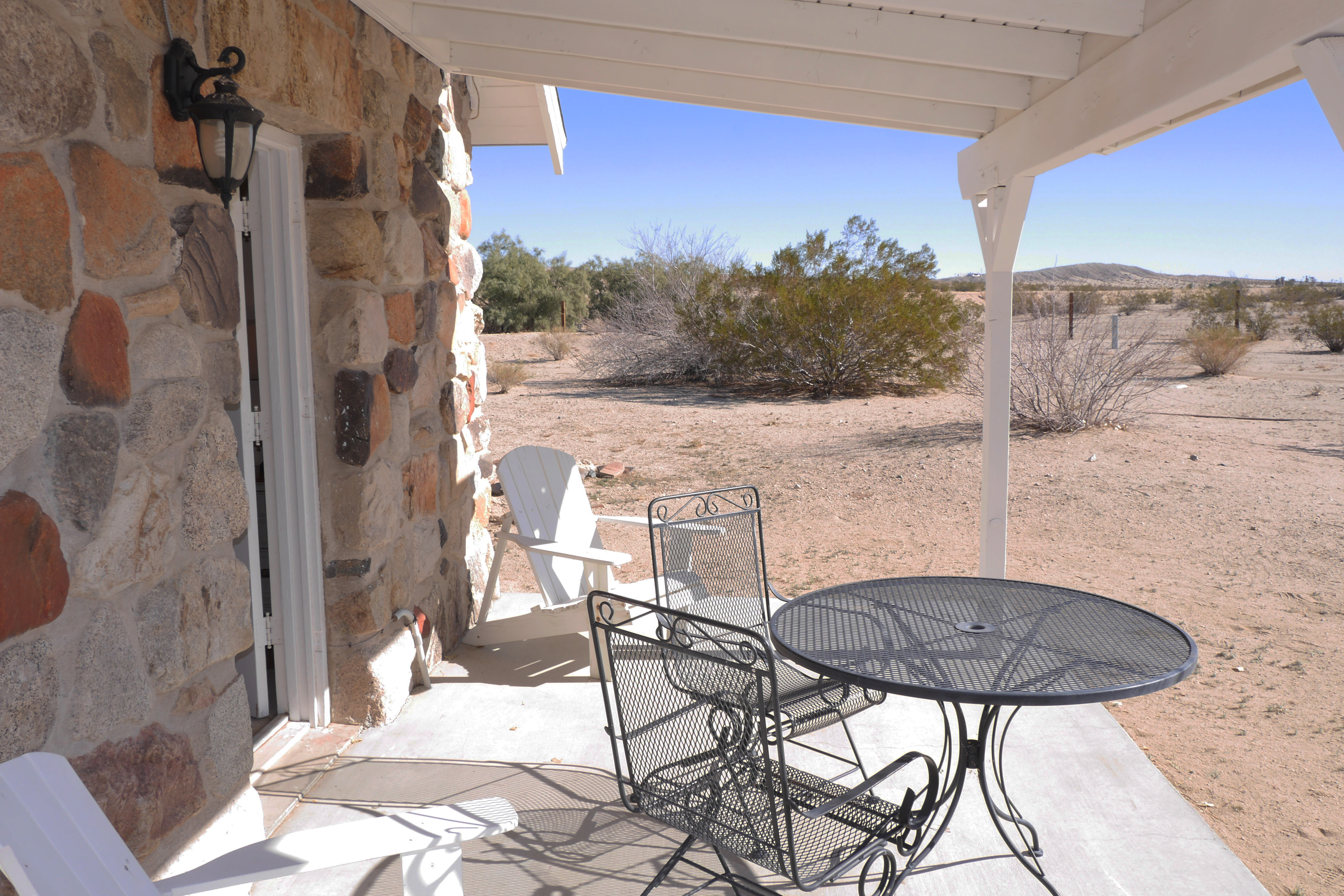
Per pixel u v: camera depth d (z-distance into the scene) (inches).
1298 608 188.1
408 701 137.7
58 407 62.9
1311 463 308.8
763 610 134.4
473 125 251.1
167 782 75.5
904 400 517.3
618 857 97.1
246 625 88.6
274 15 94.0
